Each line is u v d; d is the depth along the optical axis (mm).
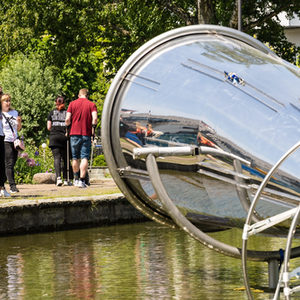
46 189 19453
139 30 36312
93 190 18516
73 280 9672
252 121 8211
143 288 9031
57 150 21234
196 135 8375
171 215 8445
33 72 48781
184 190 8602
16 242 13594
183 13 36812
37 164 26469
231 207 8461
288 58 39969
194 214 8797
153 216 9312
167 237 13883
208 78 8609
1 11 38844
